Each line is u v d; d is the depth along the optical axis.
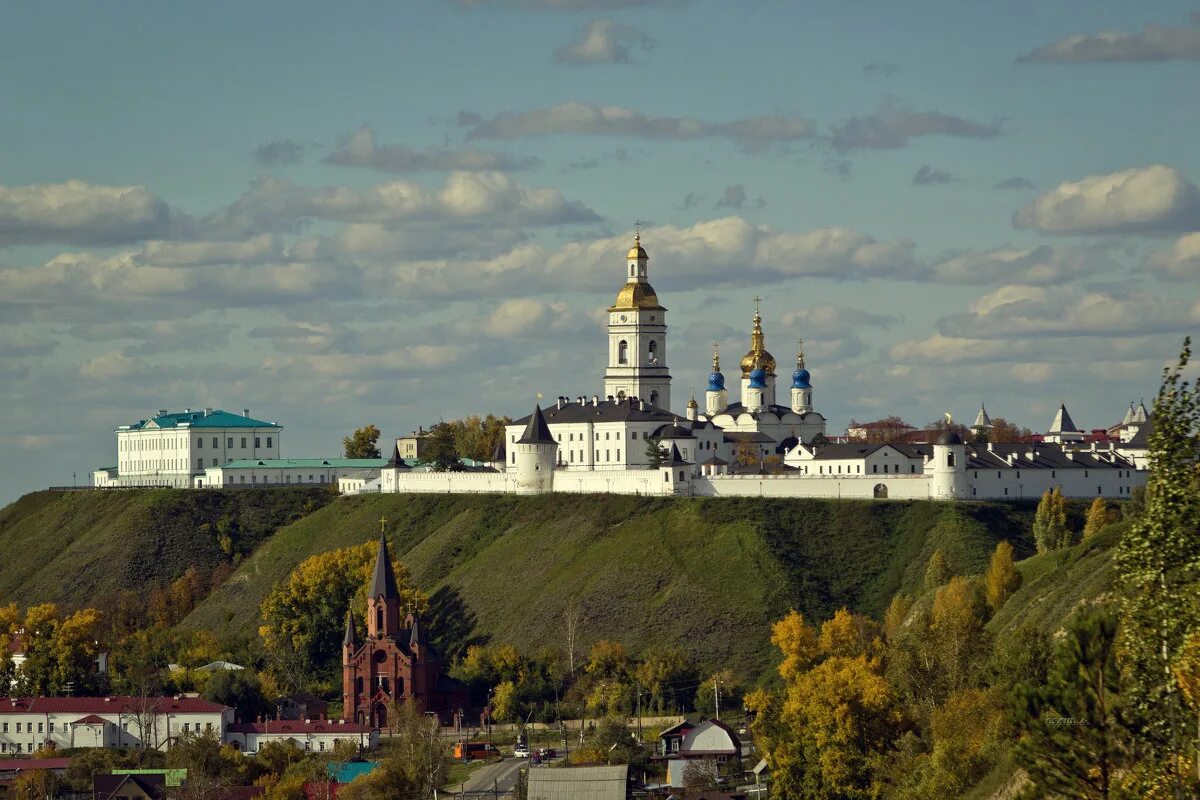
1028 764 163.38
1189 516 172.75
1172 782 159.62
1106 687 163.50
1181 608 168.12
